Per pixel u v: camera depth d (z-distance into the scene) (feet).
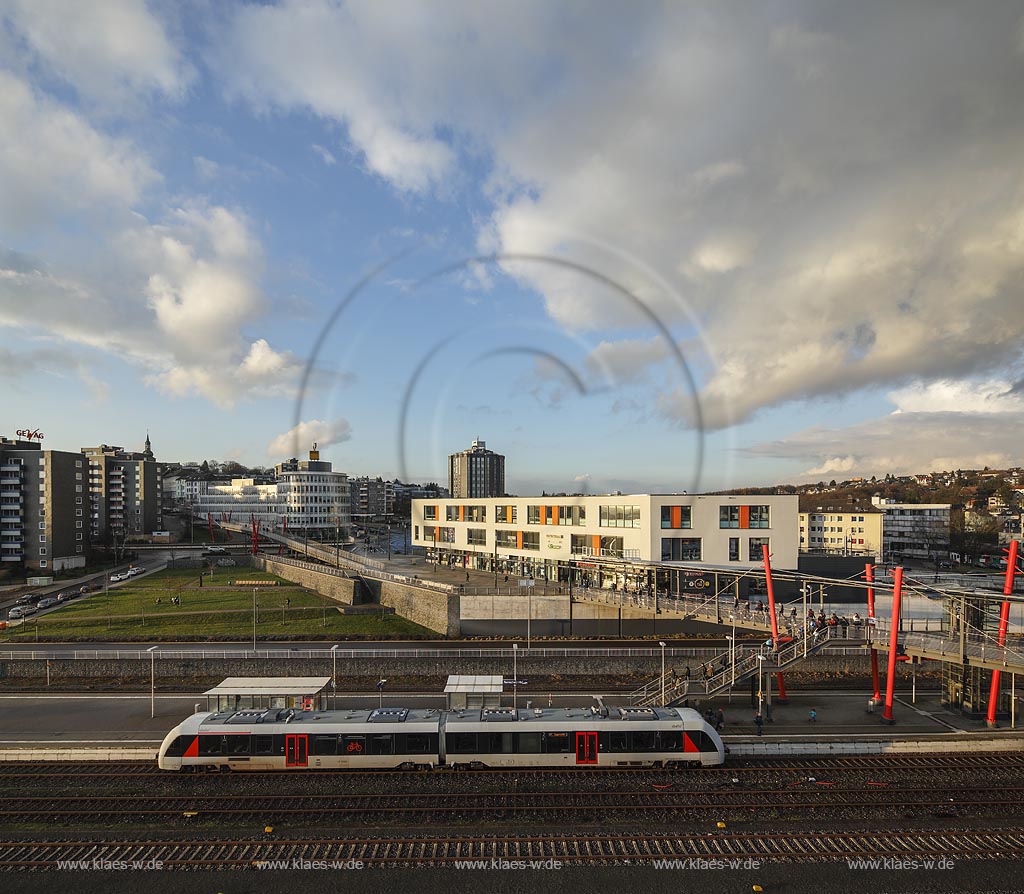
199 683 166.09
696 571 172.24
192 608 246.88
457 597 208.13
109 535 452.35
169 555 428.97
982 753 123.95
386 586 250.16
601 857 86.94
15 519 343.87
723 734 131.85
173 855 86.94
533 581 244.42
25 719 139.54
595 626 207.00
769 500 223.92
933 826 96.48
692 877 83.41
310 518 513.04
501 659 173.06
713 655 174.60
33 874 83.05
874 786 109.19
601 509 240.94
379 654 172.76
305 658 172.65
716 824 96.43
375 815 98.32
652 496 220.23
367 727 113.39
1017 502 574.15
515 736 113.91
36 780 110.22
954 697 147.74
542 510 267.59
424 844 89.76
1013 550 133.90
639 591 204.13
